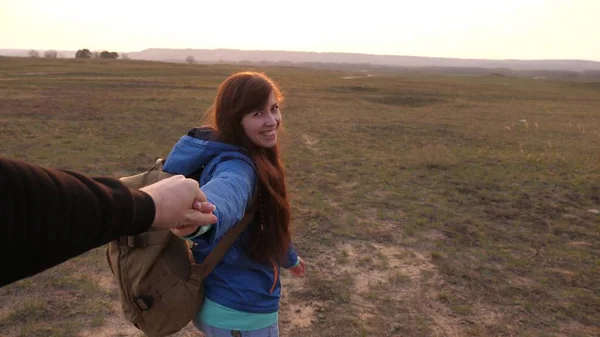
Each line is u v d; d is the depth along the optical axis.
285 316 4.07
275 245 1.94
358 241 5.83
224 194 1.55
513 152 12.28
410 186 8.45
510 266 5.26
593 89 58.19
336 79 54.25
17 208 0.66
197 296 1.81
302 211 6.72
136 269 1.73
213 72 51.62
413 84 49.88
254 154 1.86
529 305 4.43
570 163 10.85
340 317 4.08
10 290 4.21
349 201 7.38
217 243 1.83
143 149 10.57
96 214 0.76
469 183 8.77
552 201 7.83
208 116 2.00
